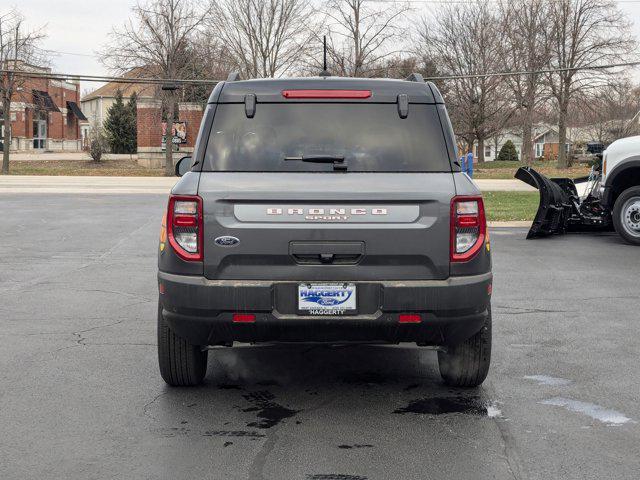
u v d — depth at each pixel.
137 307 8.22
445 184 4.56
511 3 53.91
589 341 6.65
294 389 5.23
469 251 4.54
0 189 31.50
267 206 4.47
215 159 4.65
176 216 4.54
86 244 13.98
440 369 5.27
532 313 7.84
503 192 30.00
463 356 5.05
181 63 49.53
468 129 56.97
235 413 4.70
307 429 4.40
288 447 4.11
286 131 4.70
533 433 4.35
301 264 4.46
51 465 3.87
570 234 15.50
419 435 4.30
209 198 4.50
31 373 5.62
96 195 28.22
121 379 5.47
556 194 14.53
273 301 4.46
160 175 48.28
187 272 4.52
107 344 6.54
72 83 80.94
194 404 4.89
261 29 52.59
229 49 52.50
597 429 4.43
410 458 3.95
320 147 4.66
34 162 56.94
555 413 4.71
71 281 9.93
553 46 53.78
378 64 56.38
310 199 4.45
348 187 4.48
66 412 4.72
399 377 5.53
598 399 5.01
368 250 4.46
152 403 4.91
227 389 5.23
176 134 55.34
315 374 5.62
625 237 13.72
